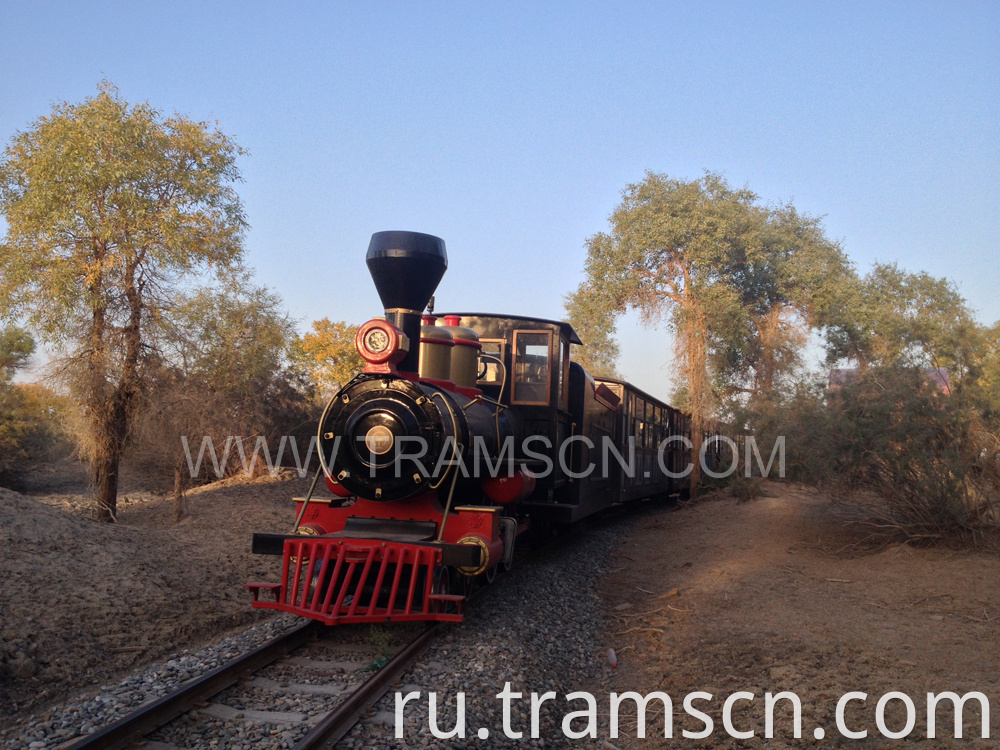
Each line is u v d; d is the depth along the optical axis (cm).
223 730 457
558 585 947
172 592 814
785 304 2759
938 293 2492
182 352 1535
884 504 1069
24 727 476
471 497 824
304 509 732
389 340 718
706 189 2616
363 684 516
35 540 831
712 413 2198
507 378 1002
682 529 1512
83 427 1438
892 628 709
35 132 1438
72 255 1398
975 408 982
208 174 1491
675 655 706
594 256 2677
